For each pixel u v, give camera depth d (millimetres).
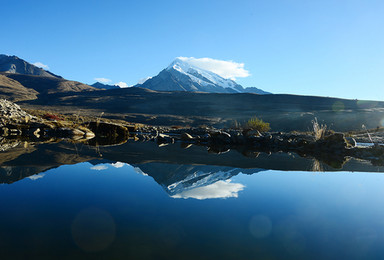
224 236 1909
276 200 2945
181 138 15586
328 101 128750
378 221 2355
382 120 59312
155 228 2002
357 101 129250
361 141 19578
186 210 2463
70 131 16484
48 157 5781
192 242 1780
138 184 3477
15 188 3096
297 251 1711
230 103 128000
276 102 129625
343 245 1840
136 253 1570
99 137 15773
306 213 2520
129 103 131750
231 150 10078
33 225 1981
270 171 5117
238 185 3670
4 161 5020
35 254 1526
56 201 2613
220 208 2572
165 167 5117
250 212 2486
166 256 1572
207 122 74750
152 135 21062
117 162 5543
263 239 1883
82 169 4504
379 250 1767
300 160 7516
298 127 57781
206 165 5617
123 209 2428
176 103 129125
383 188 3791
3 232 1839
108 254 1558
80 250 1602
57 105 128625
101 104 131250
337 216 2463
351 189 3672
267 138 14414
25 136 13422
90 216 2219
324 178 4551
